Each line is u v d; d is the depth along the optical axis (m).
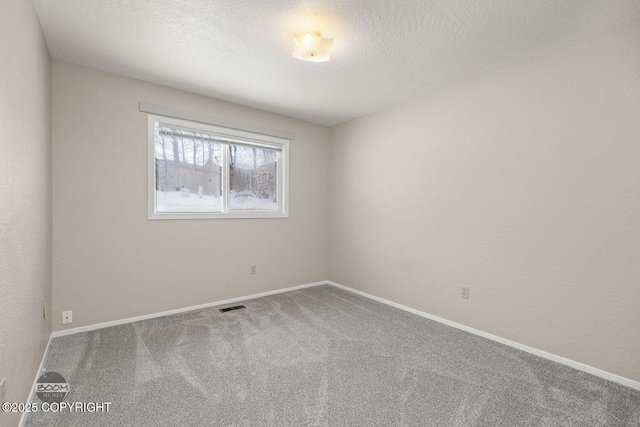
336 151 4.29
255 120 3.65
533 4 1.76
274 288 3.90
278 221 3.92
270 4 1.81
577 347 2.14
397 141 3.45
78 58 2.47
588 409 1.70
